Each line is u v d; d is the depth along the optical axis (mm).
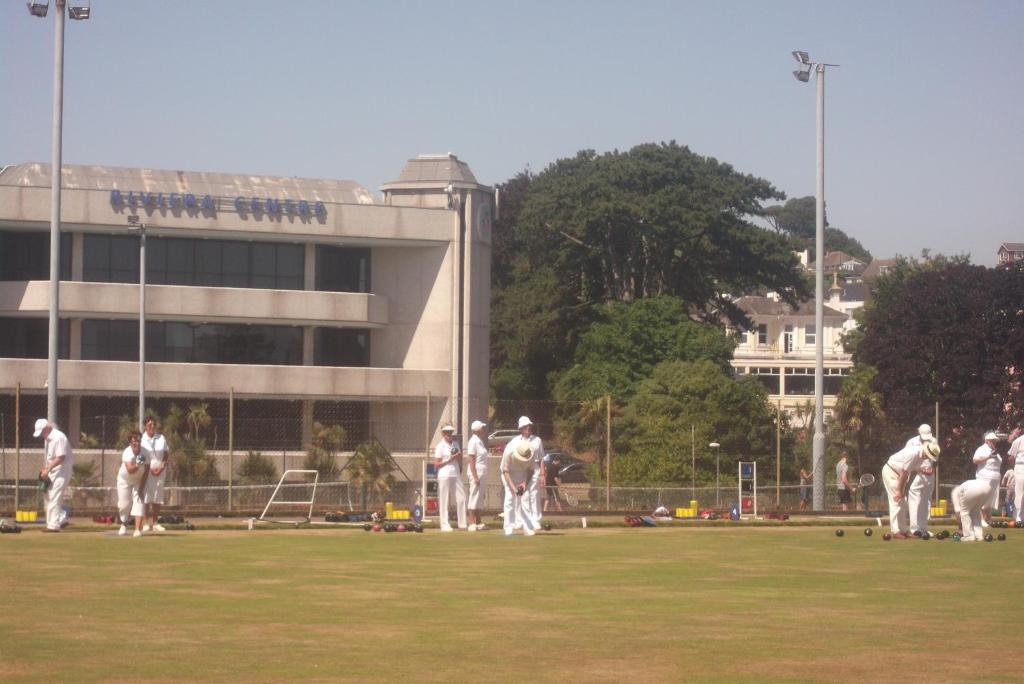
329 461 49906
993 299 68375
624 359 80625
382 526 28031
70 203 62062
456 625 13312
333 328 68188
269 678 10398
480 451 28844
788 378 124938
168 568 18859
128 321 64812
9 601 14930
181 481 48250
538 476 26953
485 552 22109
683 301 88062
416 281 68000
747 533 28453
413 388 65812
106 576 17672
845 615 14273
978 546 24422
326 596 15609
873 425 49031
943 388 68562
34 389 60750
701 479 49938
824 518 35906
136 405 63750
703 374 58875
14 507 36125
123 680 10227
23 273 64250
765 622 13688
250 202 64312
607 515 37688
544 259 92062
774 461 51031
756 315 139625
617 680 10492
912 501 26875
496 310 92938
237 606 14633
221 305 64062
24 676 10352
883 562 20719
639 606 14906
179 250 65438
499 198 103875
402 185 68812
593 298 90875
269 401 65625
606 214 84875
